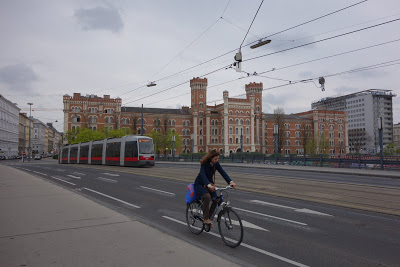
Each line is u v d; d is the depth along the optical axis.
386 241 5.96
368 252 5.34
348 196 11.15
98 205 8.81
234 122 88.81
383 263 4.83
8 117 97.38
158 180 17.14
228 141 87.31
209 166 6.01
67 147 47.94
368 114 150.75
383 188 13.23
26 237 5.57
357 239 6.11
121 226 6.41
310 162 30.78
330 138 105.44
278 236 6.33
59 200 9.69
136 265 4.26
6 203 9.13
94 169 27.97
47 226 6.38
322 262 4.88
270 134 99.50
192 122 93.56
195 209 6.47
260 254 5.25
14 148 106.06
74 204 8.97
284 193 11.93
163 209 9.16
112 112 86.06
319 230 6.77
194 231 6.53
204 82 94.25
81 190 13.38
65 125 81.31
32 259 4.46
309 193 11.88
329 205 9.63
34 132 149.62
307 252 5.35
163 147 81.81
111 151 34.41
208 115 91.44
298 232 6.62
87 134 70.75
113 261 4.40
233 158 42.56
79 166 34.78
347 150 107.56
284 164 33.94
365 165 25.67
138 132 87.62
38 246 5.06
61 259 4.47
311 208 9.16
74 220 6.94
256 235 6.41
